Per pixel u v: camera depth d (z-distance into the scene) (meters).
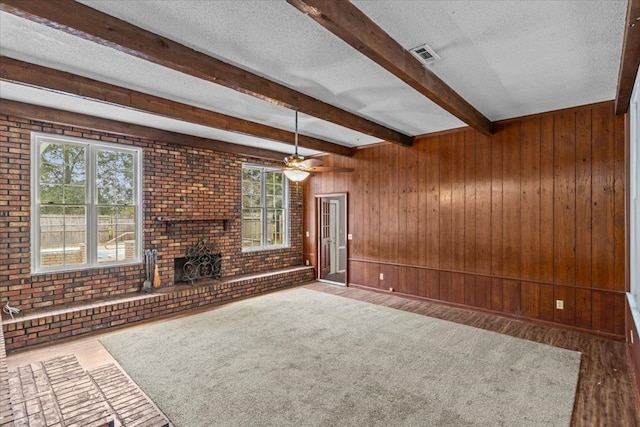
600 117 4.01
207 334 4.07
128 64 2.92
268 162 6.98
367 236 6.45
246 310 5.08
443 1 2.07
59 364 2.85
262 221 7.02
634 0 1.76
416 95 3.72
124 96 3.43
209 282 5.70
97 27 2.14
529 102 4.00
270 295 6.05
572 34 2.46
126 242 5.02
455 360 3.33
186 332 4.15
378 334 4.06
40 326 3.82
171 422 2.38
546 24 2.33
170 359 3.38
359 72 3.11
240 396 2.70
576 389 2.80
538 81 3.35
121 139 4.86
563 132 4.27
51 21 1.95
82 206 4.60
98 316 4.25
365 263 6.50
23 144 4.04
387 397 2.68
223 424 2.36
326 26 2.00
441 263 5.43
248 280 6.04
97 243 4.72
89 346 3.76
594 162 4.05
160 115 3.79
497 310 4.85
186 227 5.64
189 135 5.40
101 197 4.77
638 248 3.09
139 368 3.19
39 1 1.91
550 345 3.72
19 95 3.62
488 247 4.93
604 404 2.59
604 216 3.99
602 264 4.01
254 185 6.89
